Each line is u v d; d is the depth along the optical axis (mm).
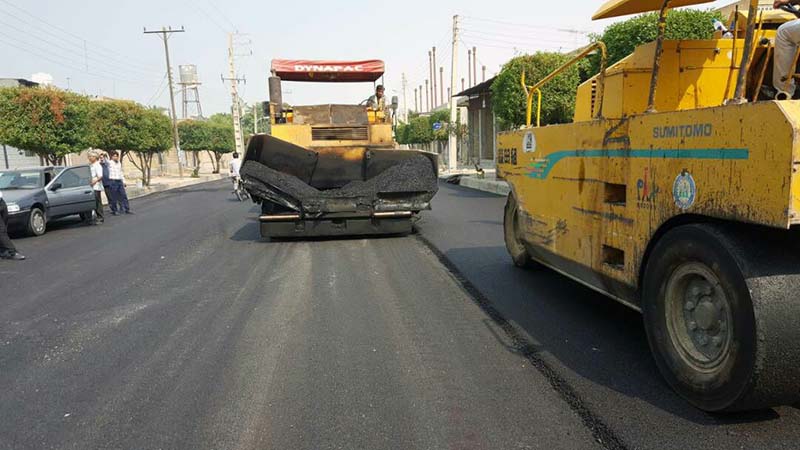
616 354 4352
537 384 3857
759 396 3000
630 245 3996
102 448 3211
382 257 8438
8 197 12164
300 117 12406
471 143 39500
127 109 28891
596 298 5926
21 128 18859
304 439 3234
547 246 5438
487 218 12461
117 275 7859
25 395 3955
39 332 5387
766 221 2738
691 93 4566
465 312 5543
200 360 4496
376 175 10453
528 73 17109
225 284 7070
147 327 5410
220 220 14188
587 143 4562
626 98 4531
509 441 3145
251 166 9633
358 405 3631
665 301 3615
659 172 3605
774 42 4199
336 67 12930
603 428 3234
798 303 2896
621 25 12336
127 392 3941
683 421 3273
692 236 3311
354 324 5270
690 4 4473
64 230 13594
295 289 6668
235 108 43000
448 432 3262
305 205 9766
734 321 3029
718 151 3059
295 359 4438
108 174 16609
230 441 3238
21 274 8273
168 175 51812
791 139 2584
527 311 5520
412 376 4055
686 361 3457
